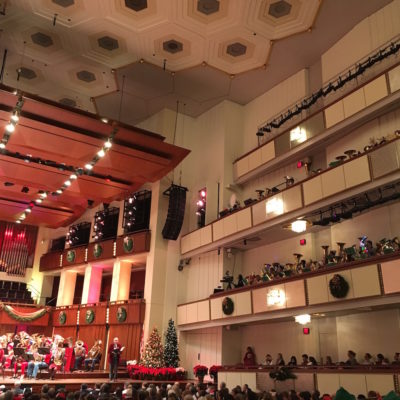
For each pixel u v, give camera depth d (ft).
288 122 63.67
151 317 68.03
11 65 65.36
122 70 66.28
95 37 59.21
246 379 46.75
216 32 57.67
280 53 60.85
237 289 56.80
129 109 77.82
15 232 98.12
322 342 51.44
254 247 64.80
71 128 54.95
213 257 67.31
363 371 36.24
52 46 61.11
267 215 55.42
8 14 54.90
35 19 55.88
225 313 57.62
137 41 59.72
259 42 59.11
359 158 44.52
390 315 43.80
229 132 71.92
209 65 64.23
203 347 65.16
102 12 54.75
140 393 30.19
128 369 63.05
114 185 71.61
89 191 73.61
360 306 40.57
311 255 55.01
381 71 49.78
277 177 63.16
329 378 38.70
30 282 97.25
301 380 41.09
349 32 55.57
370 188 42.98
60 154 59.41
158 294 69.46
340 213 48.62
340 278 42.29
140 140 59.11
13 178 67.41
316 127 54.13
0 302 82.99
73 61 64.39
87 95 73.26
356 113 48.52
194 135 79.30
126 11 54.54
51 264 93.15
